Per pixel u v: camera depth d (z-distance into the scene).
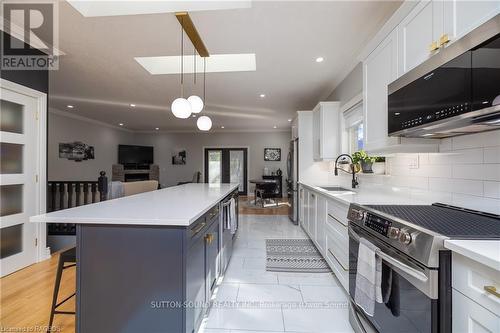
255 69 3.34
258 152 9.11
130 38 2.53
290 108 5.55
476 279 0.78
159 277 1.33
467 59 1.02
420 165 1.85
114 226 1.35
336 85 3.87
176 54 2.89
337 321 1.77
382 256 1.19
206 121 3.39
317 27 2.33
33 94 2.68
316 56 2.93
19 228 2.60
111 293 1.35
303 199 4.12
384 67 1.75
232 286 2.29
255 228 4.42
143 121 7.25
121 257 1.34
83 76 3.60
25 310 1.86
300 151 4.39
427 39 1.33
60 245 3.45
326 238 2.58
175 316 1.32
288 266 2.75
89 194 3.65
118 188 2.79
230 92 4.37
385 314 1.22
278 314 1.85
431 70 1.22
